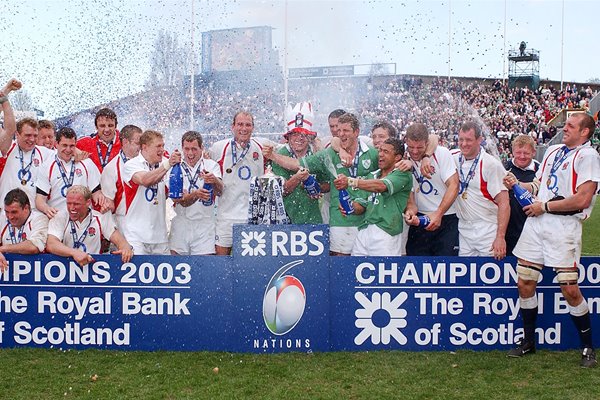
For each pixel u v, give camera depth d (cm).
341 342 554
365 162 604
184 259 550
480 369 508
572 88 3841
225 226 649
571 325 565
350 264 552
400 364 517
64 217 576
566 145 525
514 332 563
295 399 439
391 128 616
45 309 556
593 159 508
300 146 625
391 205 582
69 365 510
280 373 493
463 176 602
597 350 555
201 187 627
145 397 441
